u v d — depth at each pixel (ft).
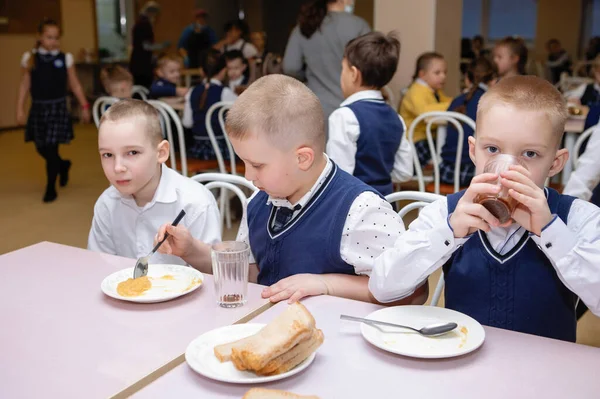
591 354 3.29
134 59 25.55
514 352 3.32
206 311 3.91
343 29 11.48
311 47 11.75
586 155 7.30
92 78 31.14
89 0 31.35
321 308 3.93
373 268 4.22
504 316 4.29
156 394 2.93
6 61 28.07
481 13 44.14
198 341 3.35
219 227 6.02
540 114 3.87
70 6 30.53
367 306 3.96
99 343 3.44
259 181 4.47
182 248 4.87
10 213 15.19
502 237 4.27
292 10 40.27
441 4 15.42
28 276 4.51
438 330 3.46
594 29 38.99
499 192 3.49
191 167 12.99
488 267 4.30
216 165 13.39
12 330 3.61
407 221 13.17
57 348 3.38
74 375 3.09
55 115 16.20
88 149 23.93
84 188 17.84
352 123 8.29
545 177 4.06
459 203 3.81
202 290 4.26
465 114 11.16
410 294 4.30
